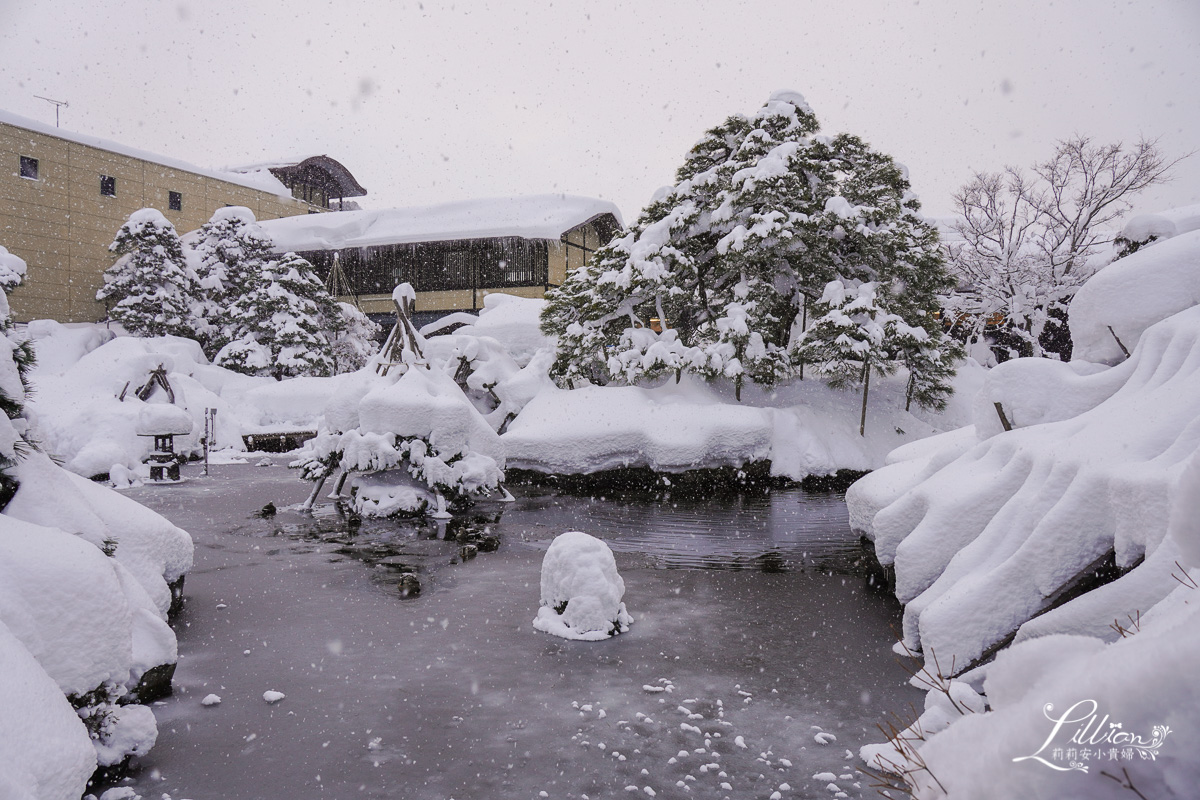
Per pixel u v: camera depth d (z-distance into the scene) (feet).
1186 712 3.11
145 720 16.48
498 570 35.53
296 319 132.36
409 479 53.67
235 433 97.86
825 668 22.22
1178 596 11.14
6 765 10.20
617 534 46.96
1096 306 27.99
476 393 86.38
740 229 82.89
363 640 24.72
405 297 56.39
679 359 79.77
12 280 113.29
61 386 85.61
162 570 25.05
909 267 84.69
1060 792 3.32
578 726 18.06
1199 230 26.96
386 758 16.33
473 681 21.07
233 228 153.17
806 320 93.20
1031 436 23.82
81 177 154.61
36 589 14.21
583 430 71.97
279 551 39.83
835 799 14.56
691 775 15.60
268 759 16.24
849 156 92.27
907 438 82.74
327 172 219.61
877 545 27.86
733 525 50.65
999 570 19.56
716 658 23.18
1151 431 18.84
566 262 155.63
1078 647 4.29
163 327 139.03
